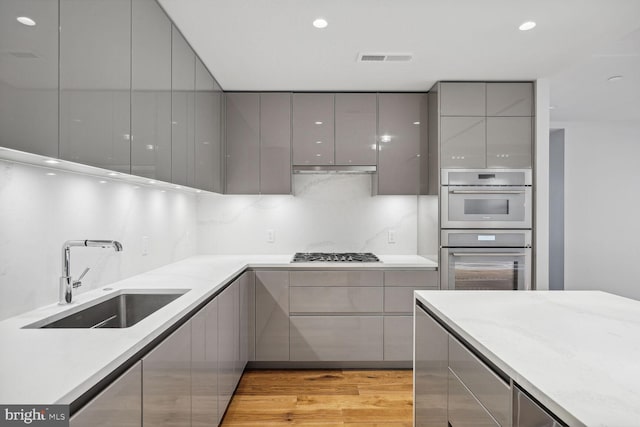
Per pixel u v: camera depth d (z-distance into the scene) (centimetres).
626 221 545
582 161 546
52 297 175
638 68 350
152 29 196
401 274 333
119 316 209
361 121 357
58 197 179
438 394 175
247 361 330
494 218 332
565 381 98
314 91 357
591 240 545
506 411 114
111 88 155
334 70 308
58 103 123
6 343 120
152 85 196
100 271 214
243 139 356
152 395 133
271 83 336
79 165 139
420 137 357
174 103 228
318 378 320
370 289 333
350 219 395
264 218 394
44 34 117
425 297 195
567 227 545
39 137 115
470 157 331
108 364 104
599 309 170
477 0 209
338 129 356
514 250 333
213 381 217
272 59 285
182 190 308
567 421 84
